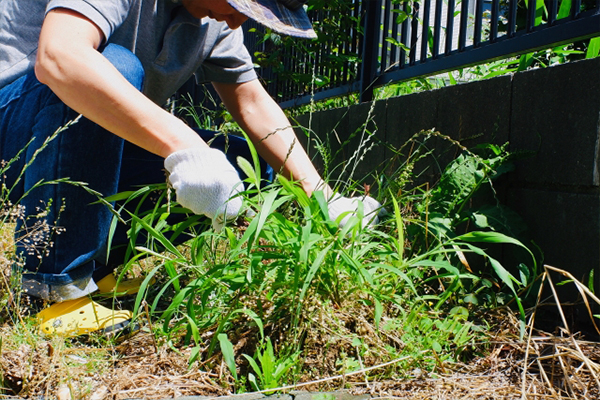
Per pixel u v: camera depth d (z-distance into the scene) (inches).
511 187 71.5
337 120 118.7
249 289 56.8
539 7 107.5
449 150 82.2
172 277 58.1
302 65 169.5
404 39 112.2
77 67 53.9
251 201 57.4
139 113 54.6
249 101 82.6
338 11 141.4
